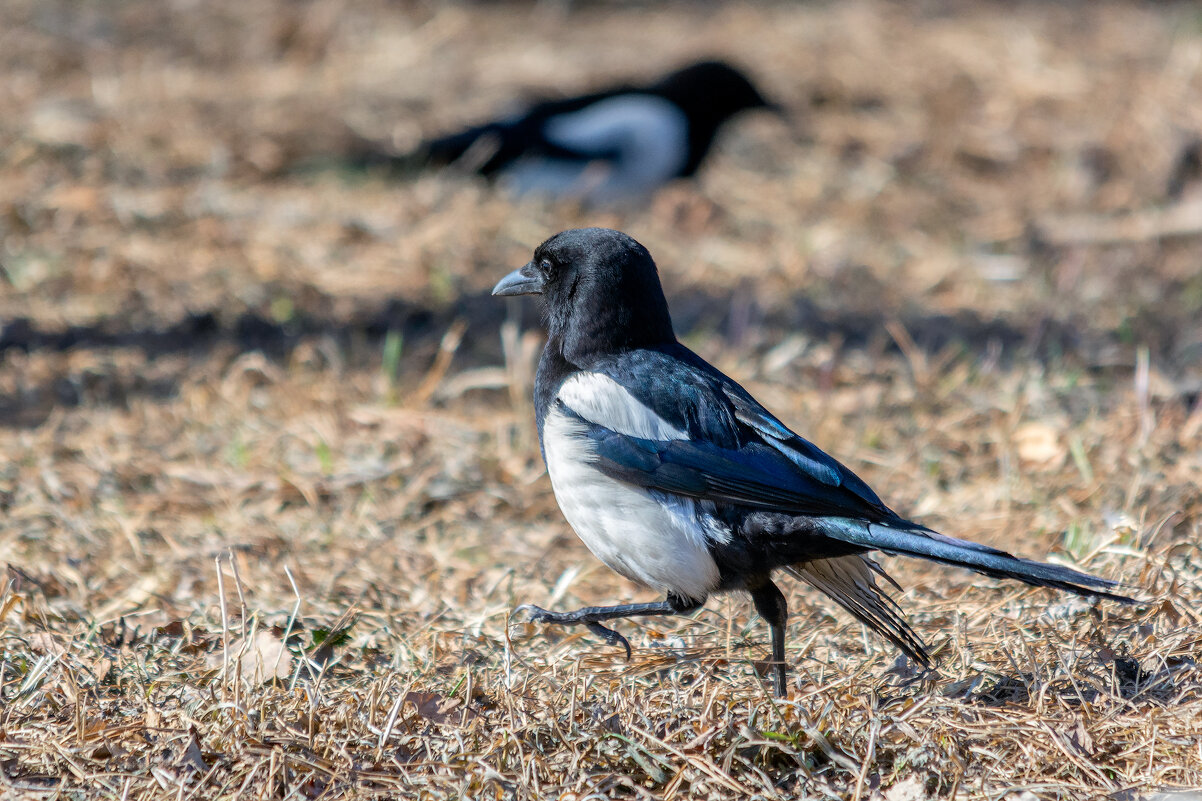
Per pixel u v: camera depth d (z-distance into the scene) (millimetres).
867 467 10789
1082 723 6047
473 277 15461
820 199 18359
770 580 7070
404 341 13742
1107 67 21906
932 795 5742
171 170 17703
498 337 13859
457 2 26938
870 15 25703
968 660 6949
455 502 10469
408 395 12422
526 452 11297
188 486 10586
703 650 7375
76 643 7477
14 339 13164
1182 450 10258
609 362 7395
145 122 19062
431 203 17641
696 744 5945
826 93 21609
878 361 13258
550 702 6461
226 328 13734
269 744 6051
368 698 6484
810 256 16375
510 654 7098
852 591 7098
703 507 6961
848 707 6387
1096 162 18672
